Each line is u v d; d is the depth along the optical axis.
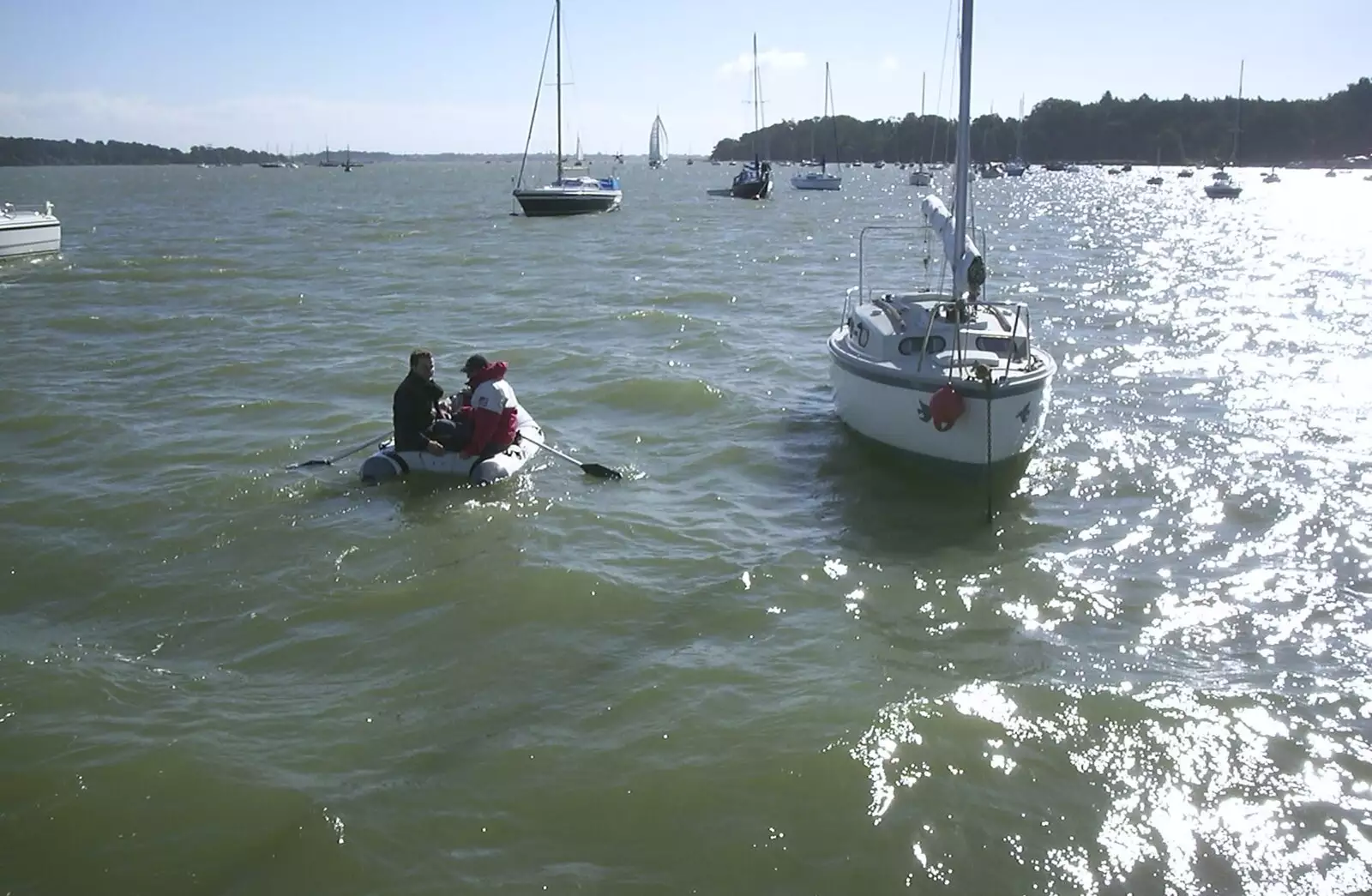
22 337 19.03
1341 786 5.91
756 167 80.00
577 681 7.10
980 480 11.08
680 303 23.81
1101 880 5.22
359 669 7.31
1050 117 189.88
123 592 8.49
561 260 33.81
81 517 10.04
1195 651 7.54
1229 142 167.62
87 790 5.87
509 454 11.37
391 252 36.56
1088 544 9.55
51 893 5.15
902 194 90.06
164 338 19.06
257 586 8.61
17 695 6.88
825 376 16.08
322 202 77.88
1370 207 71.75
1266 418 13.43
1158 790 5.89
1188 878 5.23
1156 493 10.81
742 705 6.74
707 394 14.50
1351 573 8.88
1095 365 16.84
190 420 13.35
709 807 5.74
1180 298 25.28
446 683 7.09
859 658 7.40
